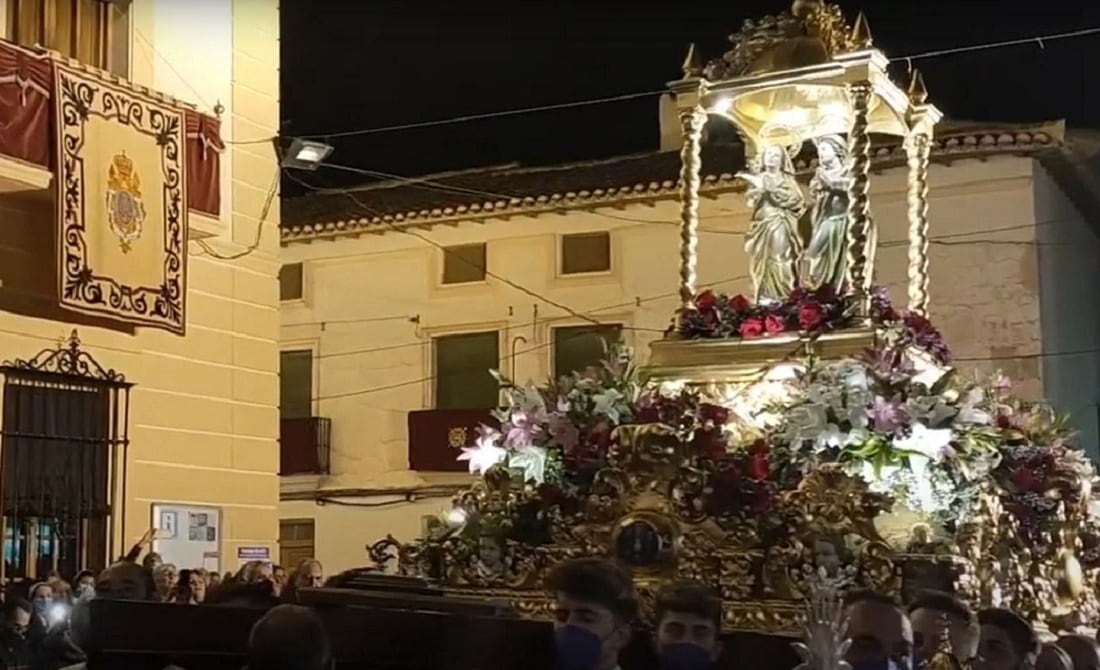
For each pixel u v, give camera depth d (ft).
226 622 14.20
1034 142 62.28
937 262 64.54
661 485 19.80
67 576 37.22
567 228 73.36
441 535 21.93
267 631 11.02
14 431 36.14
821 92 25.84
